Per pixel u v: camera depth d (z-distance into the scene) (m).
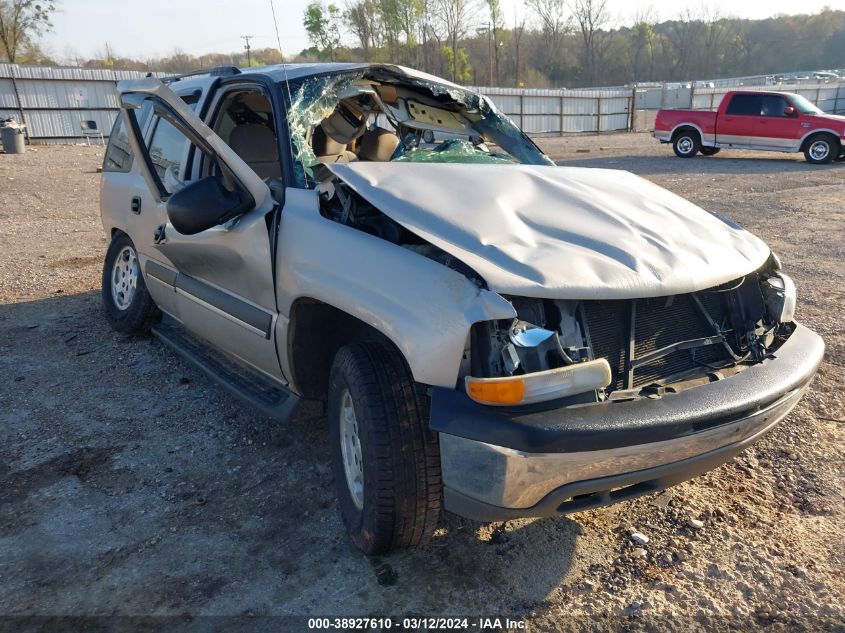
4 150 21.17
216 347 4.36
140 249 5.02
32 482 3.58
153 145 4.88
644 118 42.44
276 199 3.47
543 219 3.04
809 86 41.06
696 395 2.64
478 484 2.46
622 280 2.65
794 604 2.74
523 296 2.55
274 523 3.25
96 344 5.50
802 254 8.25
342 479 3.06
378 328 2.72
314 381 3.48
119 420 4.25
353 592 2.79
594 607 2.72
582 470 2.42
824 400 4.44
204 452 3.88
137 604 2.73
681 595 2.79
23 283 7.24
